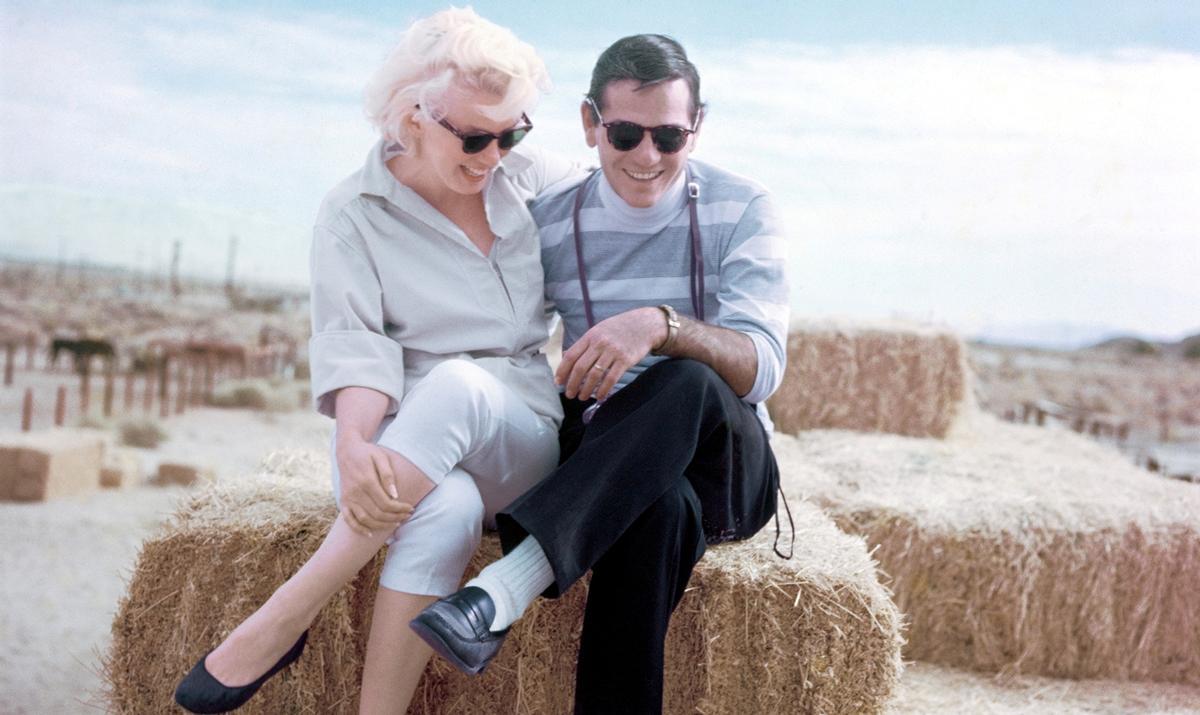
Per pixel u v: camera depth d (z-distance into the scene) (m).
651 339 2.00
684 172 2.37
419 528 1.93
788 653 2.10
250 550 2.12
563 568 1.81
